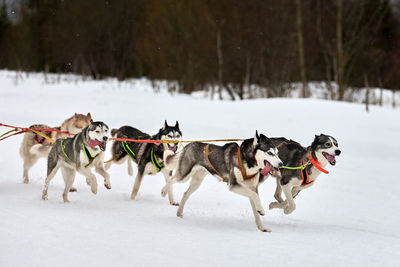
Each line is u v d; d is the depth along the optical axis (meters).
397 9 30.34
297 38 29.03
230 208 6.92
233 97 29.36
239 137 14.15
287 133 15.70
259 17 28.33
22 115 16.95
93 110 19.91
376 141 15.41
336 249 4.87
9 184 7.62
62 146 6.84
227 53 28.98
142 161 7.25
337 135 16.05
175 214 6.27
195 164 6.36
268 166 5.72
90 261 3.91
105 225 5.14
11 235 4.46
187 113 20.12
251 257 4.34
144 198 7.25
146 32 31.58
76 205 6.29
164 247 4.46
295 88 31.97
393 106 28.30
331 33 29.50
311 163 6.38
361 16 28.86
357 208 7.46
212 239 4.91
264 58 28.97
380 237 5.60
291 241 5.09
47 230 4.74
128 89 28.31
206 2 28.91
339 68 27.88
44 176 8.64
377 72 30.11
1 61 37.44
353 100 29.84
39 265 3.75
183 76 31.08
